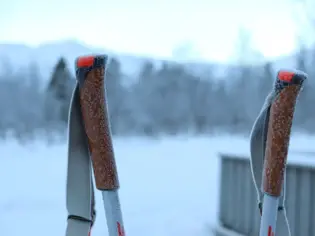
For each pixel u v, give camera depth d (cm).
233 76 3744
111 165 96
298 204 317
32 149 1948
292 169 324
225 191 415
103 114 95
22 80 3203
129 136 2919
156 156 1545
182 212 572
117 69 3225
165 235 455
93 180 100
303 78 101
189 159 1437
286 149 103
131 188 791
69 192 98
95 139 94
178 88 3588
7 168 1135
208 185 843
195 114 3584
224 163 419
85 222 98
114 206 96
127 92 3353
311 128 2692
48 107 2777
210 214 554
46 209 585
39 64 3803
